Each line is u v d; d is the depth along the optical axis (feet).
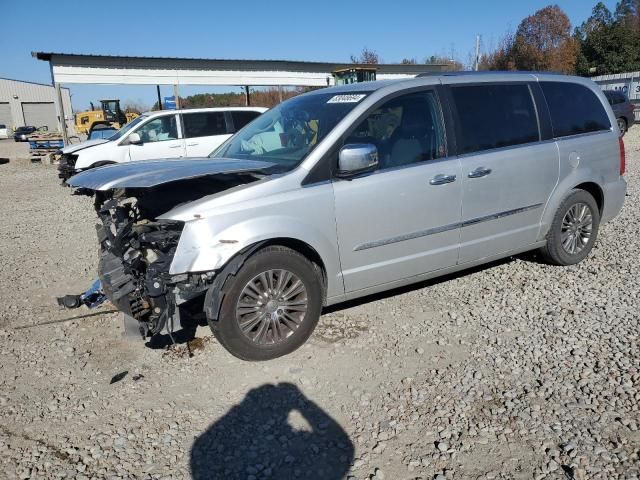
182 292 12.07
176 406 11.25
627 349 12.71
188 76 84.02
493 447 9.62
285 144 14.60
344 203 13.28
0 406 11.44
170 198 13.37
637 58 145.69
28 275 20.42
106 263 13.57
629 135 69.26
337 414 10.78
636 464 9.02
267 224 12.28
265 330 12.76
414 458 9.44
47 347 14.12
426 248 14.83
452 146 15.05
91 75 77.77
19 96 218.38
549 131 17.16
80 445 10.09
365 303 16.08
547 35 130.21
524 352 12.87
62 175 47.06
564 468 9.05
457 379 11.84
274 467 9.38
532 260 19.29
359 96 14.39
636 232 22.43
